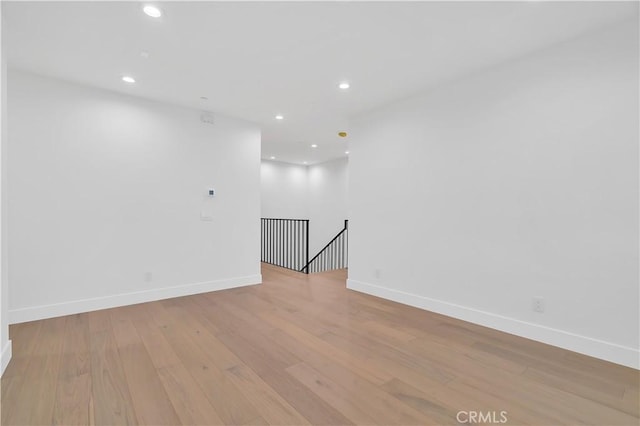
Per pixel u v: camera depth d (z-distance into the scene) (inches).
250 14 78.4
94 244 125.8
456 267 118.3
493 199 107.3
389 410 63.9
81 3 73.4
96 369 79.2
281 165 311.1
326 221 307.3
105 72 111.6
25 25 82.1
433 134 125.6
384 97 134.6
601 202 85.3
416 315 121.7
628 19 80.5
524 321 100.1
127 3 73.5
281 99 137.3
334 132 192.9
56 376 75.7
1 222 77.6
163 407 64.3
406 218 136.2
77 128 121.8
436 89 124.6
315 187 321.1
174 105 145.3
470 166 113.7
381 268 147.3
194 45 93.3
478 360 85.0
